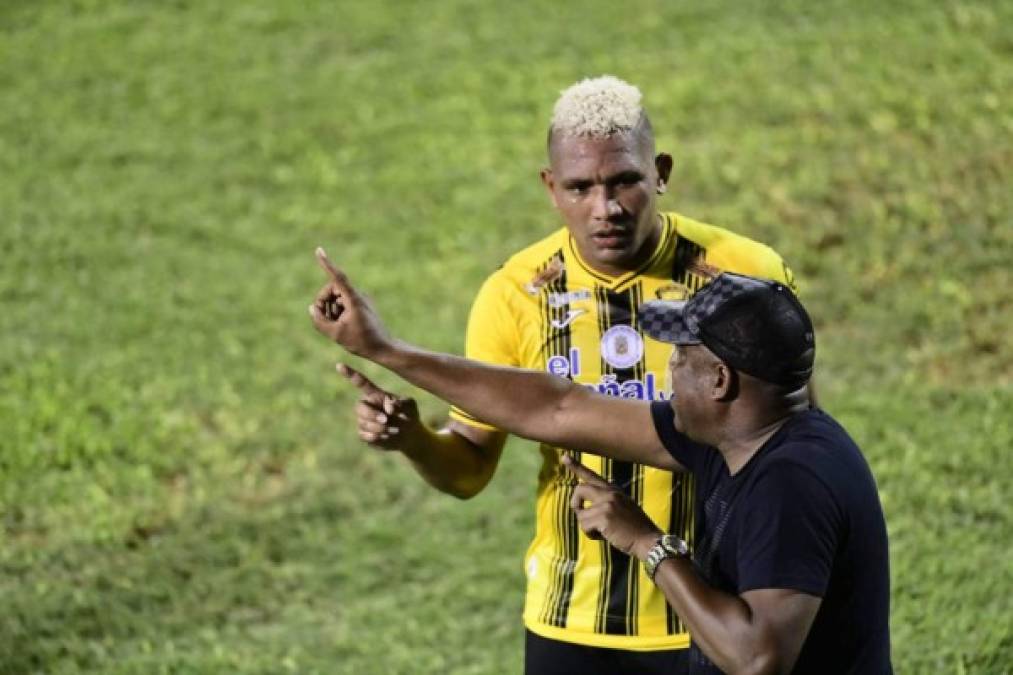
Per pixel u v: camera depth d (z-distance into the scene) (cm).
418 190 4375
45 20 5509
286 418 3362
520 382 1510
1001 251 3716
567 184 1650
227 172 4534
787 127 4372
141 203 4397
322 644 2539
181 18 5497
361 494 3058
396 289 3888
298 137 4694
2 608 2667
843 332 3491
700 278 1705
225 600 2708
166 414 3384
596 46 5009
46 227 4281
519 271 1748
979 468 2903
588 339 1712
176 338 3725
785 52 4772
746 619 1231
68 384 3516
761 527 1254
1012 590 2458
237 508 3022
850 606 1277
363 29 5322
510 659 2450
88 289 3984
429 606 2644
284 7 5522
